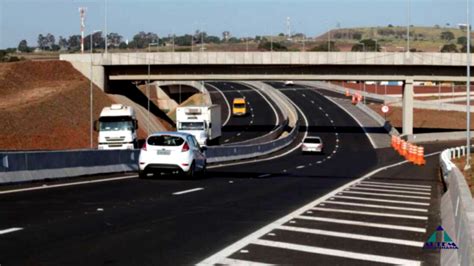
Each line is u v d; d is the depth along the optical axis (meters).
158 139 32.72
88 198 22.81
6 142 75.50
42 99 91.06
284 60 97.19
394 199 25.70
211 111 76.50
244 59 97.75
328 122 125.06
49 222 16.73
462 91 192.12
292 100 163.75
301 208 21.42
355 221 18.39
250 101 160.88
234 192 27.12
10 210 18.98
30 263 11.66
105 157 36.38
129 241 14.27
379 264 12.28
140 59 100.44
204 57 98.56
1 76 102.62
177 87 175.75
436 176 43.50
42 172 29.69
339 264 12.21
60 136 82.75
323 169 49.34
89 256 12.45
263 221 17.97
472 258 8.16
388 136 104.25
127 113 63.38
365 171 47.72
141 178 32.97
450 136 105.75
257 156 74.88
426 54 95.00
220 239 14.78
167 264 11.88
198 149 34.81
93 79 103.38
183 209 20.45
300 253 13.23
